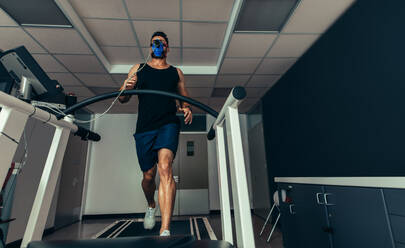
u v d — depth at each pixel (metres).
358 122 2.10
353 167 2.14
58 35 2.61
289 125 3.45
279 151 3.78
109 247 0.47
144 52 3.14
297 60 3.25
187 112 1.33
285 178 2.21
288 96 3.51
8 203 1.71
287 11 2.32
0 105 0.62
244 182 0.69
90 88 4.03
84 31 2.59
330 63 2.52
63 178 4.01
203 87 4.12
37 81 0.96
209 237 1.55
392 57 1.76
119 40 2.88
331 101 2.49
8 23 2.40
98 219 4.71
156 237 0.54
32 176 2.98
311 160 2.85
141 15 2.44
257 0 2.18
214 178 5.27
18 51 0.91
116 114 5.52
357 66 2.12
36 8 2.21
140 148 1.22
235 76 3.71
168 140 1.13
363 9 2.06
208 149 5.47
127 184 5.07
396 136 1.71
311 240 1.76
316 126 2.76
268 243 2.81
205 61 3.45
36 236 0.80
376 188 1.25
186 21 2.55
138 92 1.00
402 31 1.69
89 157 5.11
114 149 5.27
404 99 1.66
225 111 0.81
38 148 3.12
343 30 2.32
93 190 4.97
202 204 4.96
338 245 1.49
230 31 2.59
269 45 2.89
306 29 2.59
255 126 5.05
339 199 1.50
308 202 1.82
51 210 3.58
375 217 1.25
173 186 1.07
